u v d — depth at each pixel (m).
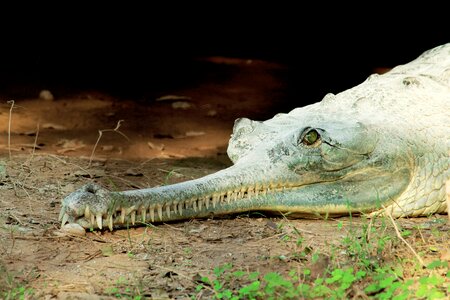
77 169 14.55
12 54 29.47
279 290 8.91
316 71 30.69
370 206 11.98
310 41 36.16
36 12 33.88
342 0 37.84
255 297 8.86
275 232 11.19
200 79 28.36
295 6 37.91
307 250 10.22
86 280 9.36
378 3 37.59
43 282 9.27
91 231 10.91
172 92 26.03
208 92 26.36
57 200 12.41
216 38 35.78
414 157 12.48
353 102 13.39
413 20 37.03
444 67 14.67
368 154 12.06
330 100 13.62
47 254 10.15
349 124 12.40
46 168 14.39
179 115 22.73
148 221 11.19
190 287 9.21
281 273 9.56
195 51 33.62
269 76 29.48
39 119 20.89
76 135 19.23
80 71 28.22
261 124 12.98
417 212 12.52
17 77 26.23
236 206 11.62
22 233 10.81
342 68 31.47
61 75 27.30
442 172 12.73
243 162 12.03
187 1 36.72
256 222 11.68
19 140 17.80
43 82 25.97
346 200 11.87
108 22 35.06
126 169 15.02
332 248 10.19
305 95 26.80
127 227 10.96
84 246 10.47
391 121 12.84
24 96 23.86
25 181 13.33
